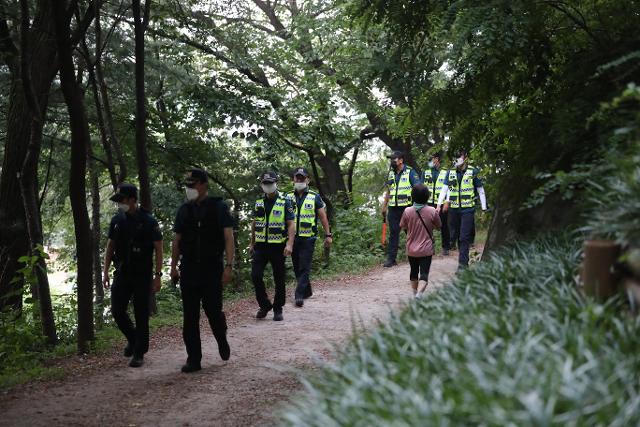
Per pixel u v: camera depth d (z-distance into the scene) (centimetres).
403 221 912
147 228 736
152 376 686
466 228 1211
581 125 539
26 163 868
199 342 700
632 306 343
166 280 1514
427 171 1514
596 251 367
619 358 282
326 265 1524
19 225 1055
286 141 1580
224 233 691
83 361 787
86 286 840
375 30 1121
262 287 977
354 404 290
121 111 1384
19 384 677
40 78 1025
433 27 721
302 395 441
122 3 1084
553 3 631
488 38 575
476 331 342
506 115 705
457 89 702
